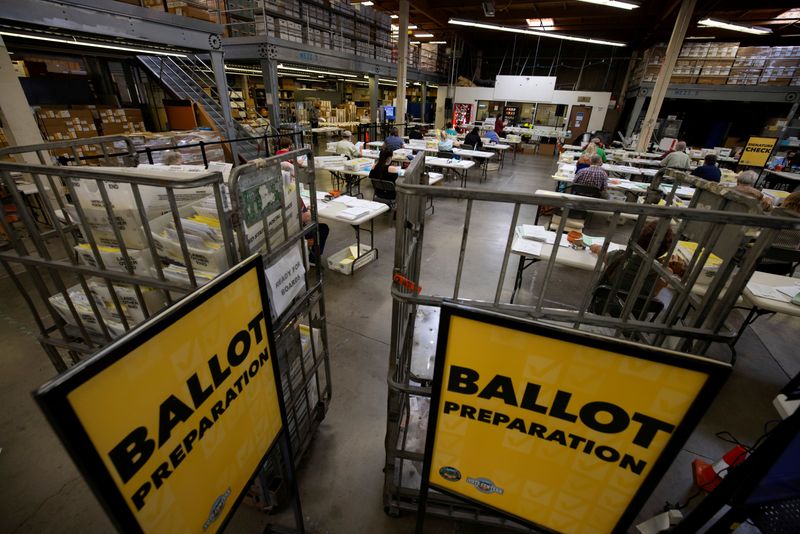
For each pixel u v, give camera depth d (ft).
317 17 27.27
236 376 2.99
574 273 12.62
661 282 7.16
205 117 23.22
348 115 46.01
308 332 6.19
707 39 39.52
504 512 3.32
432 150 24.90
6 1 10.16
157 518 2.36
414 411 6.21
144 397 2.09
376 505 5.32
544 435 2.78
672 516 5.02
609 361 2.30
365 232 15.71
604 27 39.65
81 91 24.73
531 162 36.09
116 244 4.33
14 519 5.03
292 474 4.27
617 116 46.91
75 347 4.84
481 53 56.24
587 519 3.04
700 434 6.75
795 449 2.82
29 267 4.45
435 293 11.07
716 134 38.04
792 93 29.53
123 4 13.21
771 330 9.98
